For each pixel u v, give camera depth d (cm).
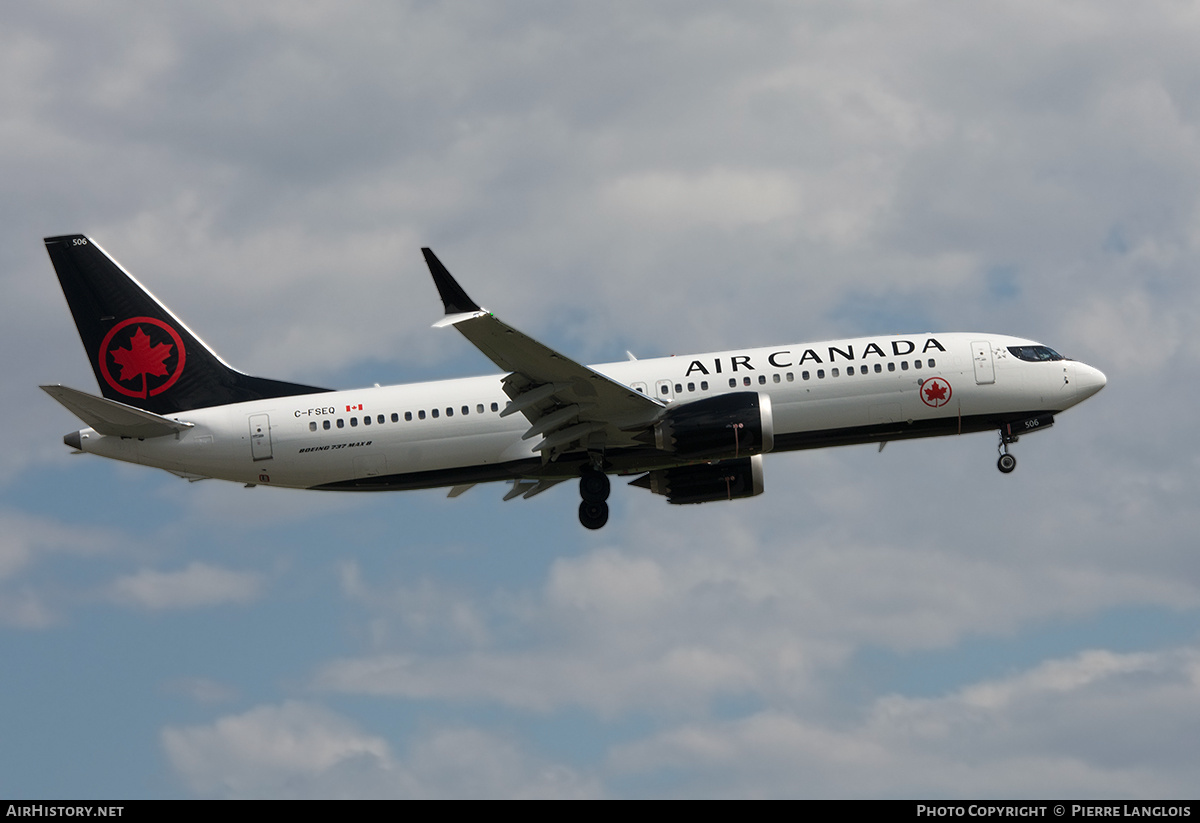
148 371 13650
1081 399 13400
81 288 13750
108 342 13700
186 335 13725
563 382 12075
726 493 14088
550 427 12431
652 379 12950
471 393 13125
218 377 13662
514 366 11894
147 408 13612
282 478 13275
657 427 12512
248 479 13350
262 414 13200
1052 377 13275
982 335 13512
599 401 12344
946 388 13125
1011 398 13212
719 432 12419
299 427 13125
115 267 13800
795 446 13200
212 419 13262
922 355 13200
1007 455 13525
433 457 13112
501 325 11194
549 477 13500
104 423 12938
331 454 13112
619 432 12706
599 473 13225
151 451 13225
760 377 13000
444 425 13050
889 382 13100
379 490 13500
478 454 13100
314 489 13488
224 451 13175
